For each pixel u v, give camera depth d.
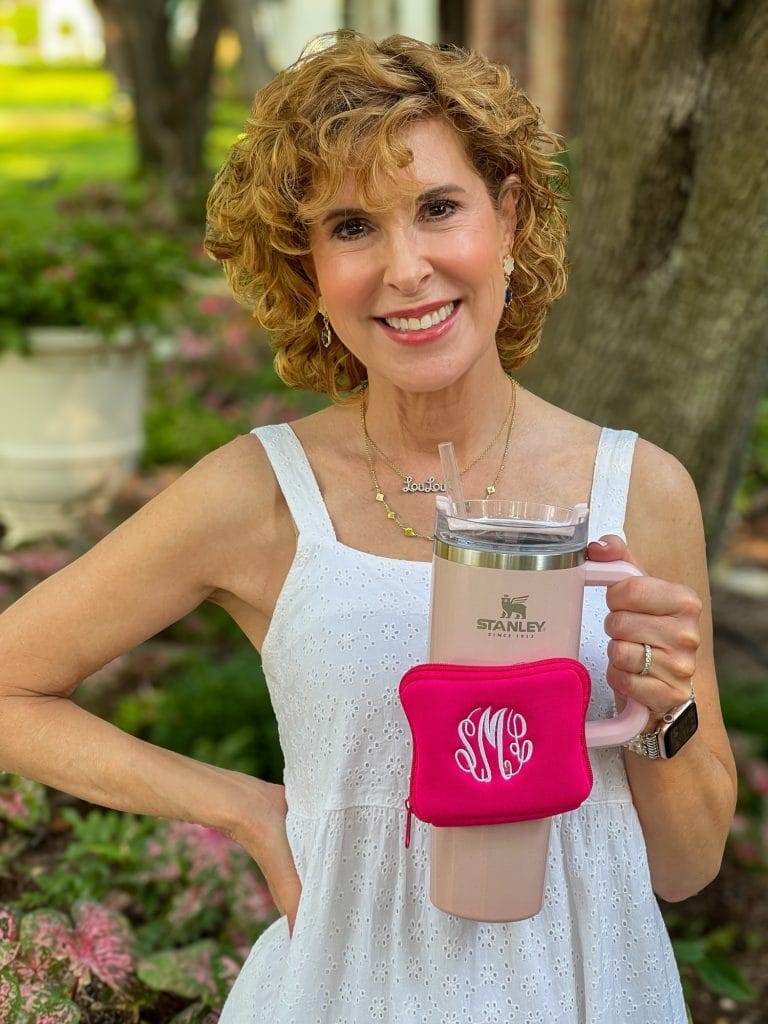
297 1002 1.56
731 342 2.72
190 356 7.77
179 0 15.49
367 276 1.48
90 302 5.37
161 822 2.69
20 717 1.61
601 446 1.66
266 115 1.51
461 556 1.28
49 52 38.81
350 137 1.42
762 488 6.93
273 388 7.75
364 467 1.66
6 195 7.03
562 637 1.30
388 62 1.47
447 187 1.45
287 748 1.66
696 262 2.67
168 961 2.21
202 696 3.94
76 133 24.89
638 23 2.52
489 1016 1.53
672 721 1.43
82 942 2.18
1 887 2.48
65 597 1.61
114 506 5.66
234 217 1.64
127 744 1.62
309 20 21.77
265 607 1.66
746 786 3.72
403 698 1.31
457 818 1.31
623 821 1.57
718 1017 2.99
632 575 1.34
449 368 1.50
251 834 1.61
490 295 1.51
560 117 9.84
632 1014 1.58
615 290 2.77
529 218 1.64
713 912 3.37
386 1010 1.57
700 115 2.56
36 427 5.50
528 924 1.54
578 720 1.30
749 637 5.34
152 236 5.96
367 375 1.70
